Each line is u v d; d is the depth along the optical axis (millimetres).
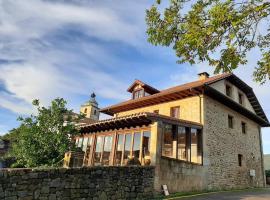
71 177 7883
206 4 6086
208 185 13586
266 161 34250
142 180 10016
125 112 20344
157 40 6824
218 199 10664
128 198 9359
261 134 21562
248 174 18078
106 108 21328
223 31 5750
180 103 16078
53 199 7324
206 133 14445
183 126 12961
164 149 12133
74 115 12555
